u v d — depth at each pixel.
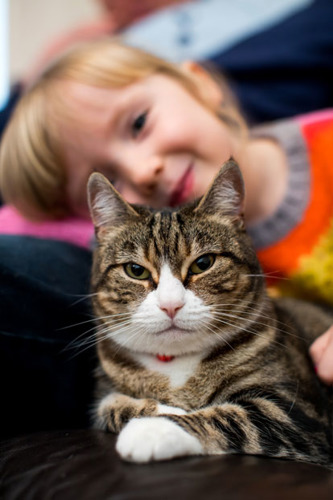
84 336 0.43
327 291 0.53
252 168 0.55
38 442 0.36
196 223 0.40
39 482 0.31
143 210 0.42
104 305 0.41
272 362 0.39
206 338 0.39
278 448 0.35
